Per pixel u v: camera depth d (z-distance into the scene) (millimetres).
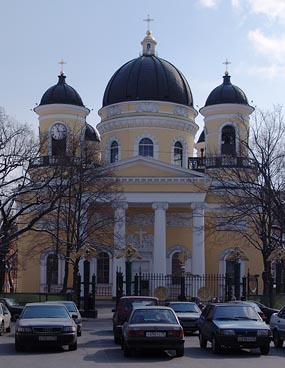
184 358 18016
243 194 50562
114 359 17656
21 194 41688
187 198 53938
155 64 61938
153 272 54031
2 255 45219
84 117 61438
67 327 19344
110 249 51438
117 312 22969
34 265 56938
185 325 26906
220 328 19062
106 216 52188
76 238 45125
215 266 57281
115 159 60844
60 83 62438
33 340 18969
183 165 60844
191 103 62656
